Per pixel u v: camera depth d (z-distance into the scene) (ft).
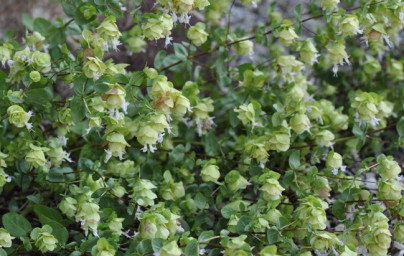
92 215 3.51
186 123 3.94
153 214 3.50
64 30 3.99
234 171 3.77
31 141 3.71
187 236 3.51
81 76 3.57
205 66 4.15
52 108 3.78
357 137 3.97
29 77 3.66
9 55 3.78
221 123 4.21
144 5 4.02
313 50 3.96
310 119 4.04
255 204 3.65
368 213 3.61
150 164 3.92
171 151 3.93
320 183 3.74
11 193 4.02
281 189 3.64
